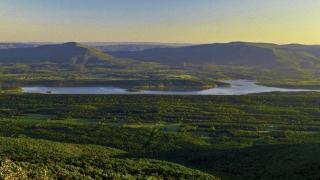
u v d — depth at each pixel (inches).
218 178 4050.2
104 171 3250.5
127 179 3120.1
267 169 4419.3
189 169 4192.9
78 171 3073.3
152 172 3678.6
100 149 6806.1
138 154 6515.8
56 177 2645.2
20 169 2404.0
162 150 7096.5
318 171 3949.3
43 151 5620.1
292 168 4212.6
